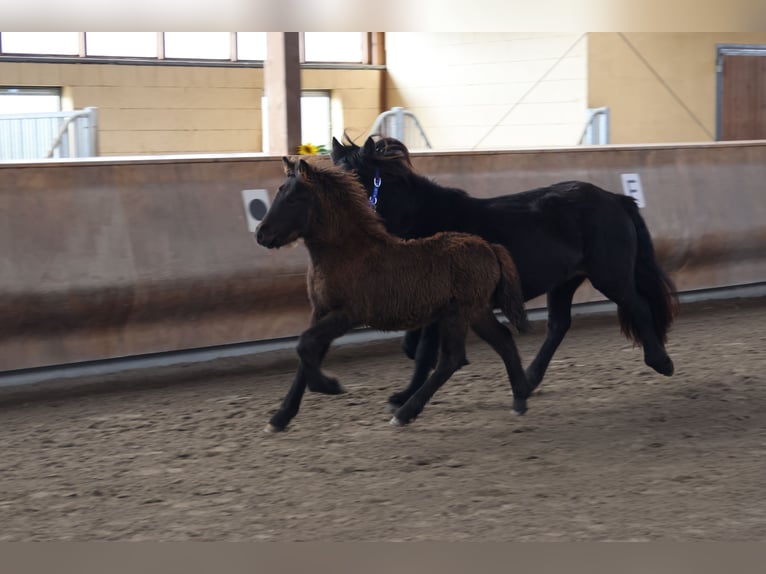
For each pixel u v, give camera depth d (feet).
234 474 17.08
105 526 14.62
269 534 14.14
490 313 19.98
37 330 23.63
